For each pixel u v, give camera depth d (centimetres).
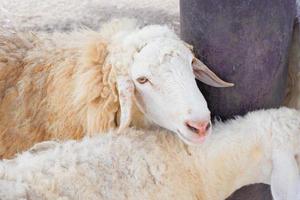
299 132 215
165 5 380
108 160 211
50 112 245
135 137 220
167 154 218
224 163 221
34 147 216
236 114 225
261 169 220
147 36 227
